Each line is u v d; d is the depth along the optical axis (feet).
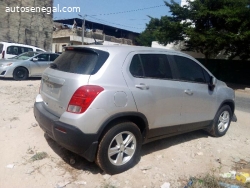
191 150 14.32
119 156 11.10
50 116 11.14
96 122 10.11
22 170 10.94
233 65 68.08
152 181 10.92
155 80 12.31
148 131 12.17
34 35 82.99
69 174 10.87
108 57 11.02
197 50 65.10
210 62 72.95
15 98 23.82
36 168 11.15
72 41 114.42
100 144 10.47
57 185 10.01
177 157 13.29
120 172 11.27
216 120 16.46
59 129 10.37
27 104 21.81
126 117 11.21
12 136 14.42
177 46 76.59
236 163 13.38
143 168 11.75
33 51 44.37
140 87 11.46
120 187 10.24
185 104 13.78
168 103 12.78
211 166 12.70
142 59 12.19
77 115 9.98
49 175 10.70
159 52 13.15
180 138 15.94
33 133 14.94
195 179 11.16
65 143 10.32
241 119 23.09
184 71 14.21
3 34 75.36
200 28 57.72
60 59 12.54
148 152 13.53
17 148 12.93
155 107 12.14
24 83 33.99
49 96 11.85
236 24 50.57
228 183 11.19
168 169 12.00
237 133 18.33
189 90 13.92
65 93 10.62
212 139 16.43
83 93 10.07
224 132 17.33
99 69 10.64
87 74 10.46
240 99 40.91
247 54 57.26
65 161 11.93
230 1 53.16
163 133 13.08
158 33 62.13
